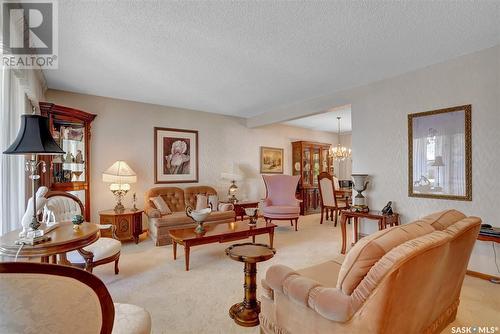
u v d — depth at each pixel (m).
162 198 4.58
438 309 1.61
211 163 5.66
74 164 3.86
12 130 2.26
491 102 2.68
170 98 4.56
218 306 2.15
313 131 7.91
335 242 4.13
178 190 4.92
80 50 2.71
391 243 1.18
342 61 3.04
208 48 2.70
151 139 4.89
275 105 5.07
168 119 5.11
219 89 4.05
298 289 1.41
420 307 1.30
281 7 2.02
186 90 4.10
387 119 3.51
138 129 4.75
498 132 2.64
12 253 1.56
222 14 2.11
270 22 2.23
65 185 3.61
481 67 2.75
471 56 2.82
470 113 2.81
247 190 6.26
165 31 2.36
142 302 2.21
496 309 2.10
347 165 8.41
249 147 6.33
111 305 0.89
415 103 3.25
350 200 5.98
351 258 1.22
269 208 5.09
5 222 2.14
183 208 4.85
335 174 8.45
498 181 2.63
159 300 2.25
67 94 4.11
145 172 4.81
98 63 3.04
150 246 3.91
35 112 3.06
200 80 3.65
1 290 0.69
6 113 2.12
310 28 2.33
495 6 2.02
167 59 2.96
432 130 3.09
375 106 3.65
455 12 2.10
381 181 3.56
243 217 5.64
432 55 2.88
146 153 4.83
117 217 3.89
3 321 0.72
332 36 2.47
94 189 4.29
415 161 3.22
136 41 2.54
